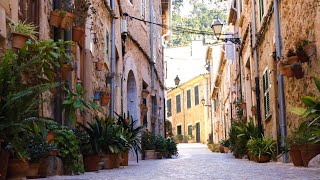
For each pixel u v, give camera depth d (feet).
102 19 44.19
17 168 20.18
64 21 28.63
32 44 21.70
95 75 40.50
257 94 53.42
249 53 59.93
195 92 163.32
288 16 36.81
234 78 84.28
